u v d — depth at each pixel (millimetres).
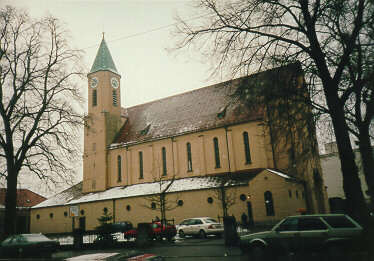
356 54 14617
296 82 14266
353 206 11305
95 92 56062
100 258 11109
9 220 21062
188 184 41969
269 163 39438
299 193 36062
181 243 23531
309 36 12688
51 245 19875
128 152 50969
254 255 14156
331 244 12664
